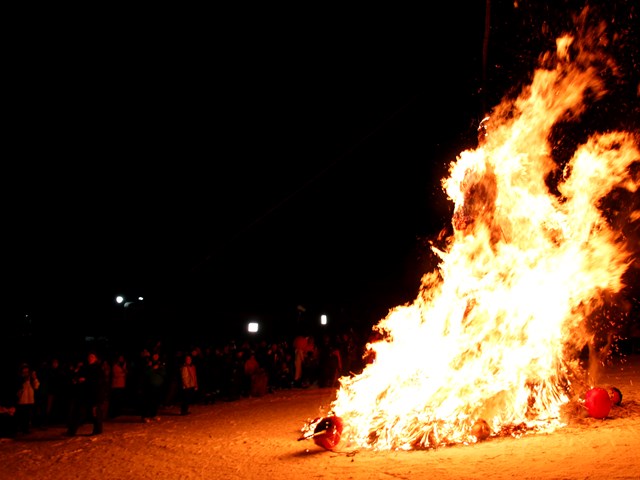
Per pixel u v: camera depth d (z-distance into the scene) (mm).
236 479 8602
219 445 11164
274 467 9117
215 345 21891
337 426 9945
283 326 31516
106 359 17391
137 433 13062
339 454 9609
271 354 20625
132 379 17281
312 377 21203
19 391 13570
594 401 10008
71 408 13234
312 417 13711
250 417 14484
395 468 8305
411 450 9445
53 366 15125
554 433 9383
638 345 22297
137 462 10188
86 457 10797
